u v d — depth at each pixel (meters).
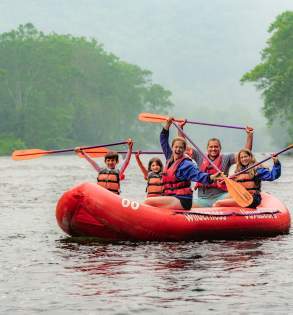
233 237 24.19
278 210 25.64
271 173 25.14
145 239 23.30
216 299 15.19
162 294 15.66
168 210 23.61
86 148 27.70
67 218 23.66
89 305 14.80
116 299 15.26
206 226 23.62
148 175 28.23
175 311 14.33
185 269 18.34
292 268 18.39
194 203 26.27
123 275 17.61
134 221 23.02
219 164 26.28
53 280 17.11
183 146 23.94
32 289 16.20
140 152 28.12
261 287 16.23
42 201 39.59
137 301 15.08
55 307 14.70
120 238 23.59
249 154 25.58
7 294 15.77
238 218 24.20
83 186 23.28
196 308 14.52
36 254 20.84
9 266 18.92
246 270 18.16
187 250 21.45
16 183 57.94
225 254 20.67
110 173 26.20
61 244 22.81
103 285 16.53
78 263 19.28
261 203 26.47
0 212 33.31
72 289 16.17
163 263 19.19
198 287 16.27
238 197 23.89
